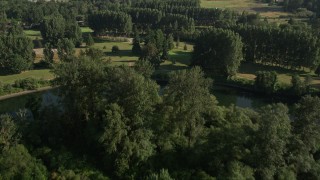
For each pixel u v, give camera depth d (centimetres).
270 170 6806
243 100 14775
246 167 6988
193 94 8006
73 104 8638
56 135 8706
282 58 18462
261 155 6912
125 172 7738
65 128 8956
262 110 7506
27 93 14575
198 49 17888
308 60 17350
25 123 8850
